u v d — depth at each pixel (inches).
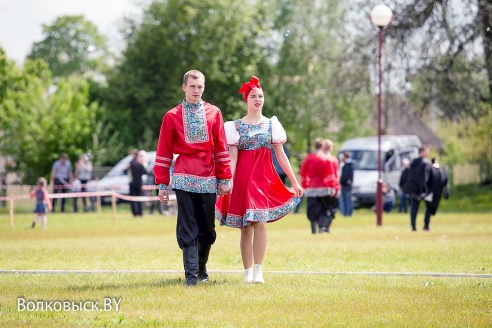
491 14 2554.1
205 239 791.7
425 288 753.6
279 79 4648.1
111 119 4389.8
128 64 4559.5
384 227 1847.9
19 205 3326.8
